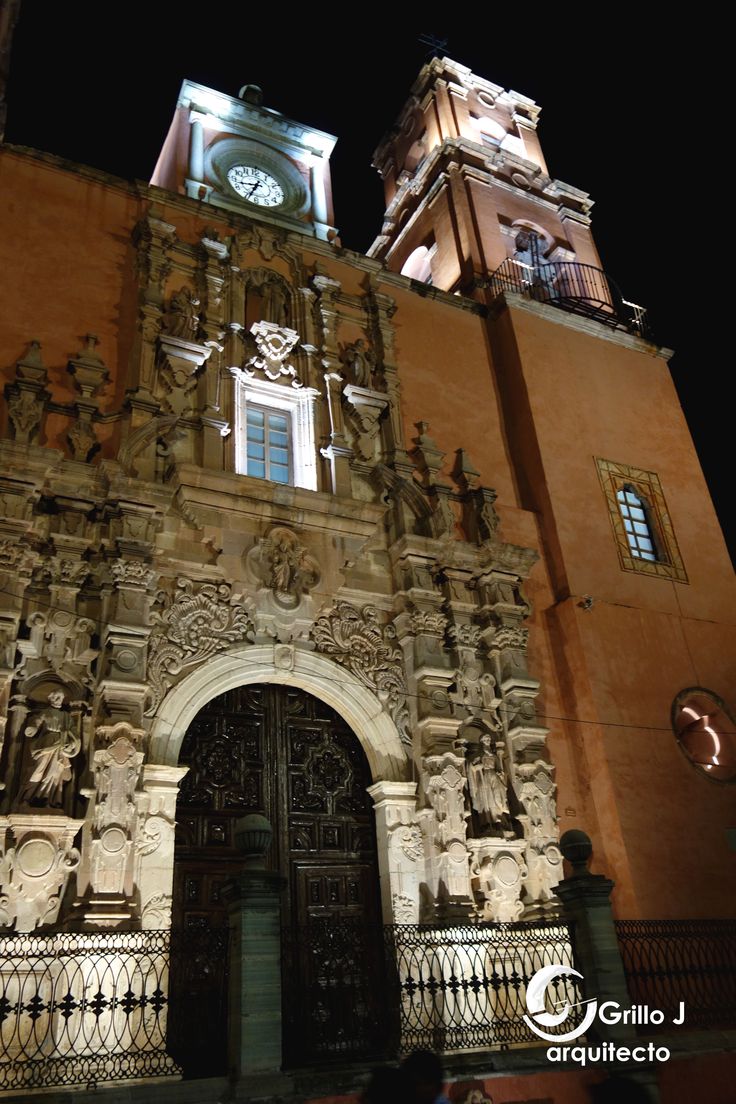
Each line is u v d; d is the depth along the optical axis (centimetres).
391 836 1348
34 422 1344
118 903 1077
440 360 1952
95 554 1310
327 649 1449
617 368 2147
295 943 1072
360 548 1560
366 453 1680
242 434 1578
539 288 2302
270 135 2208
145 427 1405
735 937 1467
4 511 1230
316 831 1358
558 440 1911
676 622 1803
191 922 1201
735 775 1688
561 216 2569
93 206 1683
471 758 1445
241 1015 893
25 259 1548
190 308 1620
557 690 1650
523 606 1627
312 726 1433
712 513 2067
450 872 1310
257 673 1370
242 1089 855
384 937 1149
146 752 1216
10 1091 844
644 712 1647
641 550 1903
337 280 1888
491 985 1130
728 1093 1107
